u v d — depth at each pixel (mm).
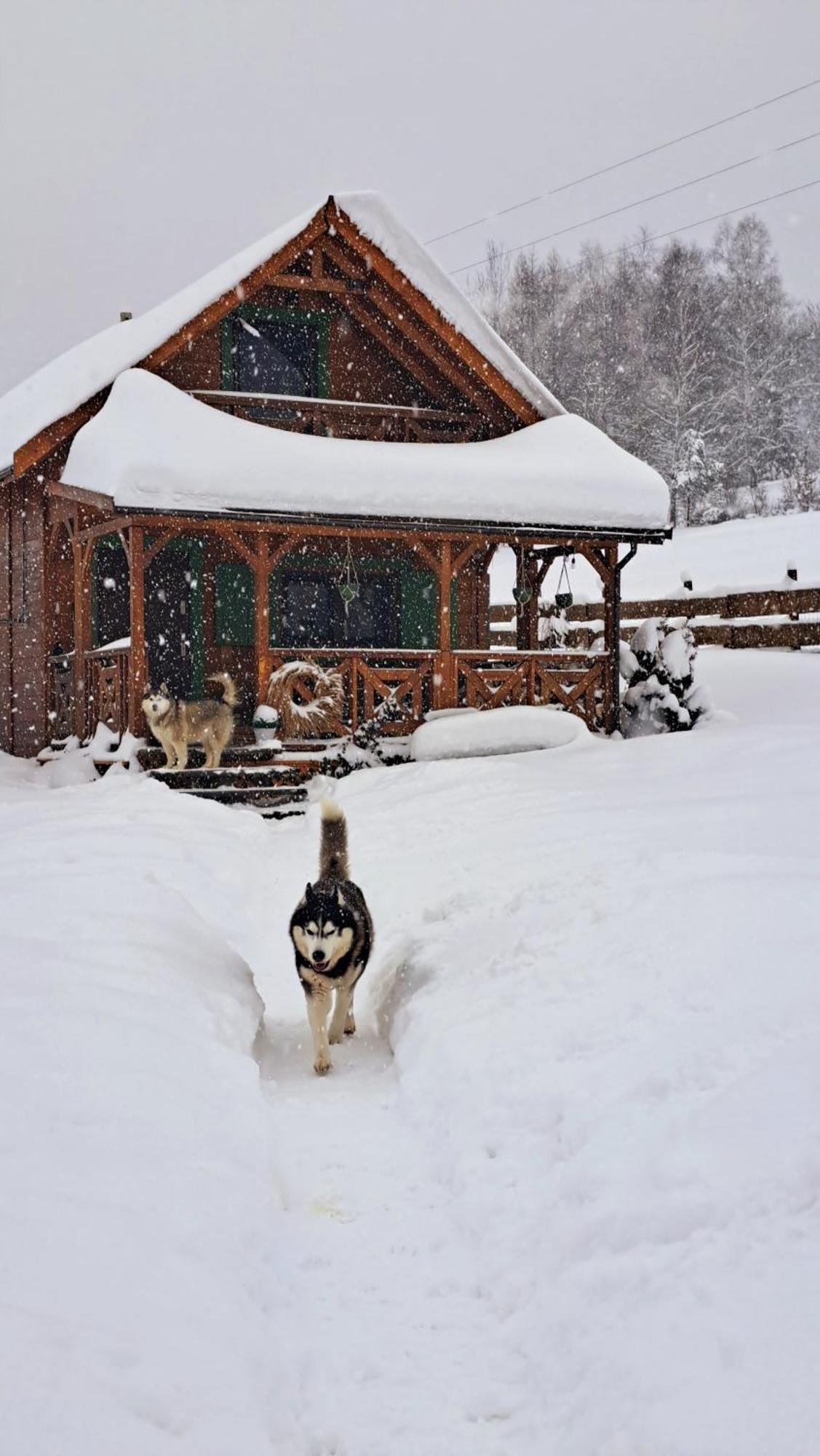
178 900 7859
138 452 15266
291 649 16453
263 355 19234
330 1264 4105
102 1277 3307
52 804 13016
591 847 9211
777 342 60188
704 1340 3059
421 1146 5113
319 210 17641
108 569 18484
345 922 6297
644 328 63469
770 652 23609
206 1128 4531
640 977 5773
